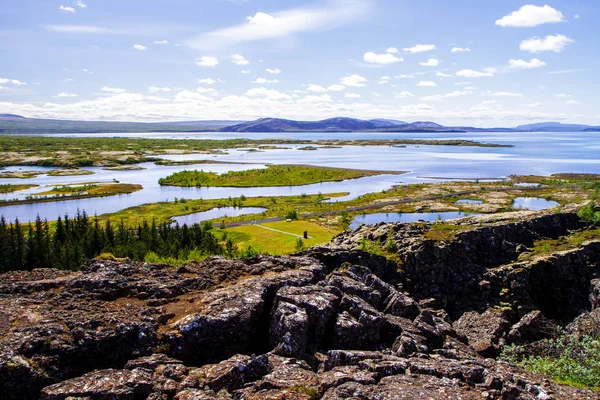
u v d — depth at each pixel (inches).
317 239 4849.9
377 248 3216.0
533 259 3031.5
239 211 7175.2
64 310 1327.5
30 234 3767.2
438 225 3599.9
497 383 1092.5
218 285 1663.4
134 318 1317.7
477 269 3024.1
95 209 7253.9
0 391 1014.4
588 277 2967.5
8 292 1481.3
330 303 1485.0
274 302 1492.4
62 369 1114.1
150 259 3334.2
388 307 1724.9
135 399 1019.3
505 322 2485.2
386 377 1088.2
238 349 1342.3
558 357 1731.1
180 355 1259.8
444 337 1590.8
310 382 1082.1
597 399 1103.0
